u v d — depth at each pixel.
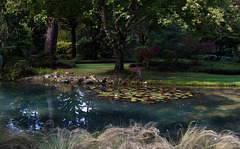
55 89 6.88
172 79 9.16
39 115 3.81
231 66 13.60
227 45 19.22
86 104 4.79
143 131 2.27
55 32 14.30
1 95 5.79
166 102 5.05
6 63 11.78
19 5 9.06
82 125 3.25
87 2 9.05
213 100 5.28
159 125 3.30
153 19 10.45
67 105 4.67
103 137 2.12
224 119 3.62
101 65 17.19
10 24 13.16
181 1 8.95
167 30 14.55
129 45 22.53
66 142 2.10
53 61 12.92
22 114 3.87
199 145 1.96
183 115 3.89
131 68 14.41
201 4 8.13
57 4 8.65
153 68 13.52
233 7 8.70
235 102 5.05
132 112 4.11
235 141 1.95
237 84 7.81
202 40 15.53
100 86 7.61
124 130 2.26
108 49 27.06
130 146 1.88
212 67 13.23
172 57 14.27
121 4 8.89
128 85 7.88
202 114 3.98
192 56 15.63
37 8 9.12
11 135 2.07
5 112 4.00
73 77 8.81
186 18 9.02
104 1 8.64
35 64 12.20
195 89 7.05
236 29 15.54
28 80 8.94
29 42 18.27
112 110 4.25
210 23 8.34
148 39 23.62
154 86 7.66
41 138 2.39
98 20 10.36
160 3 8.33
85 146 1.93
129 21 9.80
